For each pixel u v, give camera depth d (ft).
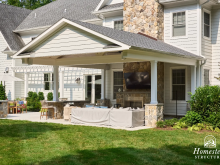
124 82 57.26
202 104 40.34
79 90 73.56
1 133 34.91
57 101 51.49
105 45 38.04
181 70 54.39
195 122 39.86
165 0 53.11
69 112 47.29
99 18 65.16
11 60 81.56
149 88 53.78
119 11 60.90
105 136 33.12
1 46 82.99
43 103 51.93
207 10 54.13
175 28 54.24
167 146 28.60
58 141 30.50
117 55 44.62
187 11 52.75
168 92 55.57
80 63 49.37
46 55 43.34
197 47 51.49
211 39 55.31
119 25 62.28
